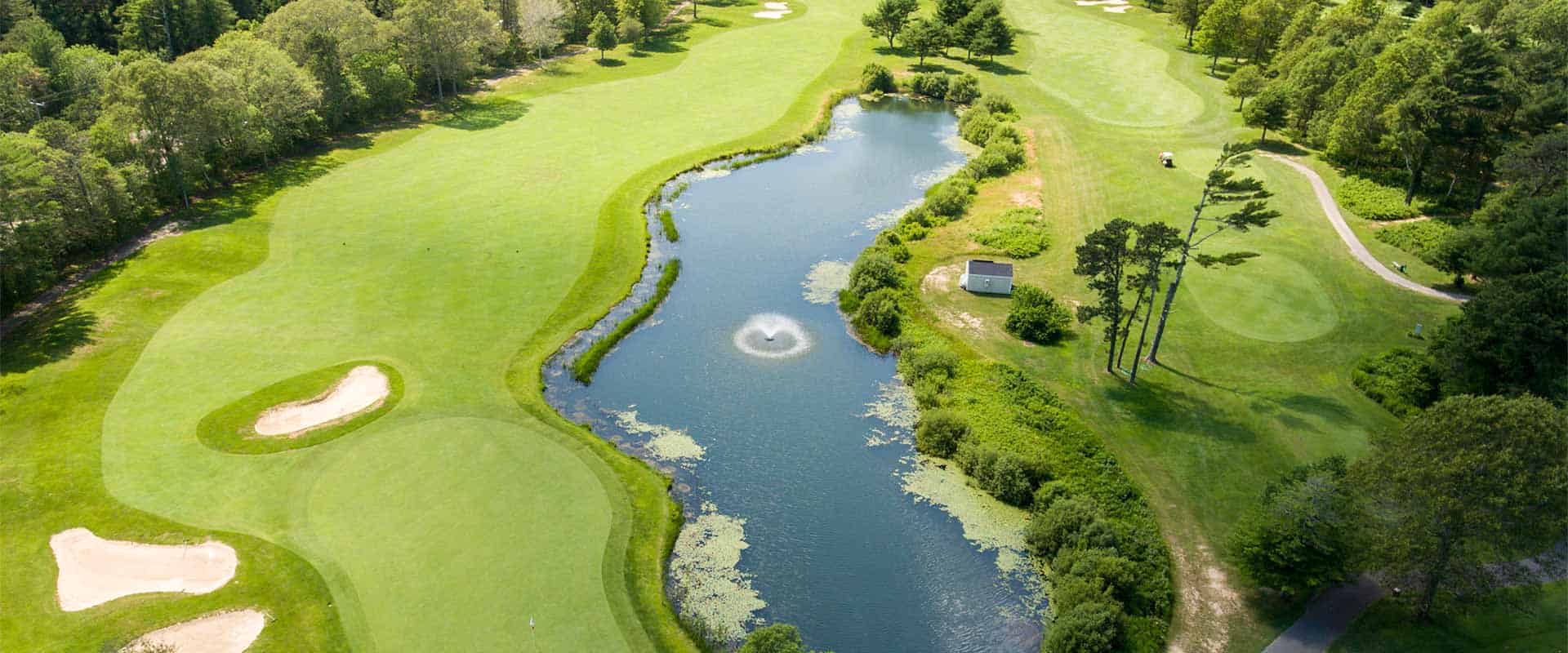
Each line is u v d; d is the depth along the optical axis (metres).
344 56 122.44
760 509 57.91
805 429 65.50
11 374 66.62
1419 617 48.19
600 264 86.25
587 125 122.62
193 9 140.12
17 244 73.19
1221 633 48.03
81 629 46.88
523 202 98.44
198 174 95.38
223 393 65.81
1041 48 162.88
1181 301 81.00
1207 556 53.41
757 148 117.06
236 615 47.72
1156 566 52.09
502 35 141.50
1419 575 46.75
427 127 120.38
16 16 130.75
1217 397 68.19
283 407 64.38
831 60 154.12
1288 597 50.09
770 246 92.75
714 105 131.38
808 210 101.31
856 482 60.47
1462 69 93.50
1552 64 104.38
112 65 118.69
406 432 62.44
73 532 53.09
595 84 139.75
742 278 86.12
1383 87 103.06
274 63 107.62
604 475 59.12
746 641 46.78
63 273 80.19
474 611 48.06
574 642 46.44
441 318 76.50
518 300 79.75
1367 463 48.22
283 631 46.78
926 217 97.62
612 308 80.06
